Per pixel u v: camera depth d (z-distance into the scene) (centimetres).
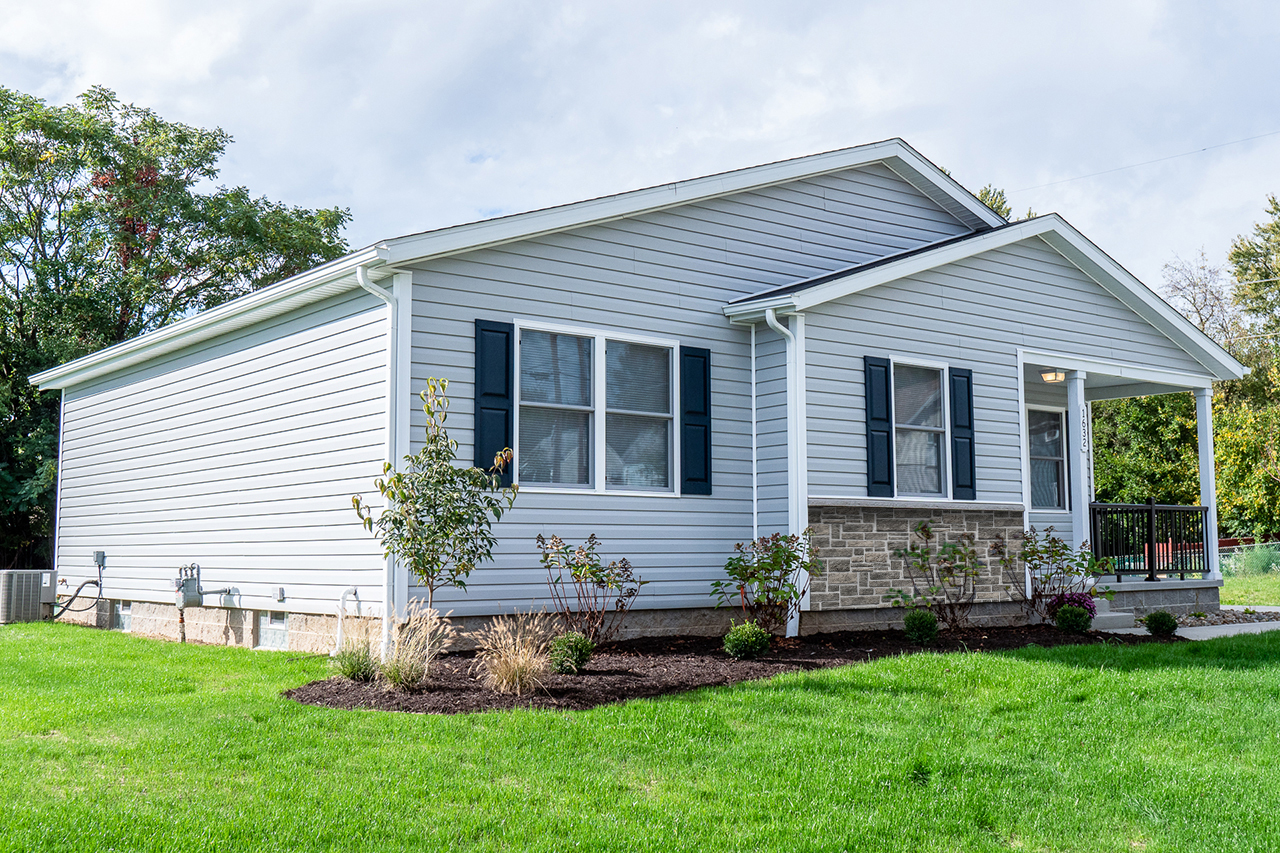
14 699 785
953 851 481
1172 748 671
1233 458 2561
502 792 529
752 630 948
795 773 575
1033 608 1256
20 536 2244
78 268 2511
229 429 1198
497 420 970
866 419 1155
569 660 829
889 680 823
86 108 2559
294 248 2752
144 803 506
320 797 518
